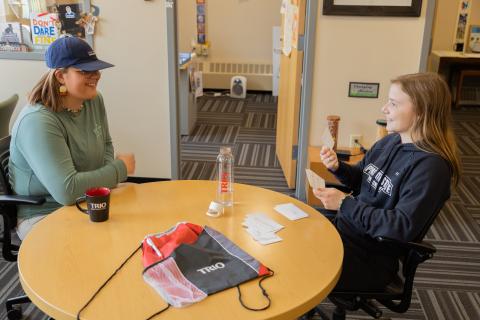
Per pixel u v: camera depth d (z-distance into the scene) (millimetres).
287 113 3824
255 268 1319
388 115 1729
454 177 1689
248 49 6895
